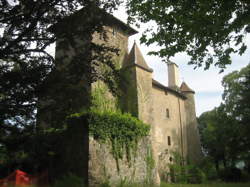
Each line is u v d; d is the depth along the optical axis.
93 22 11.68
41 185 18.84
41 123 11.55
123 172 23.30
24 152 12.12
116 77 12.83
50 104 11.30
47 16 11.27
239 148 36.25
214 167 38.03
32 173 21.62
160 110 35.81
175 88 40.56
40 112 11.23
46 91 10.78
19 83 10.55
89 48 11.91
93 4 11.59
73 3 11.53
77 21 11.52
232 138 36.69
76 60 11.60
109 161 22.47
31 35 11.14
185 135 39.41
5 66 11.11
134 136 25.27
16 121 11.30
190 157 38.44
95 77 12.30
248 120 32.62
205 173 36.50
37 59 11.37
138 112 27.33
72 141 22.28
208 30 9.28
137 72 29.06
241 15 8.89
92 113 22.17
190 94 42.25
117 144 23.48
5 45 10.71
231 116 36.03
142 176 24.97
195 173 34.78
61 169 21.92
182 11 9.46
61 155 22.12
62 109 11.30
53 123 11.39
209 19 9.34
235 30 9.43
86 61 11.73
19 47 10.93
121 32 30.89
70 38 11.57
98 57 12.27
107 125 23.05
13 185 18.12
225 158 43.31
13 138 11.43
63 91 11.13
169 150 35.12
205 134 43.53
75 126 22.44
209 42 9.83
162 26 10.16
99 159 21.72
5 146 11.85
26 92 10.62
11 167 22.44
